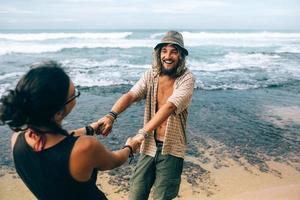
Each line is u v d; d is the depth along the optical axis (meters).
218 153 7.68
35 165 1.60
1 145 7.84
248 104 11.99
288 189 5.10
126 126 9.21
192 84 2.93
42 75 1.51
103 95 12.67
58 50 29.81
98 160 1.67
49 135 1.58
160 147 3.16
